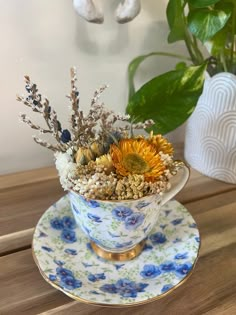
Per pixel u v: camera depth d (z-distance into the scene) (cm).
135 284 22
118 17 32
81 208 22
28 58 32
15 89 33
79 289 21
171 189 24
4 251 25
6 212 29
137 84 40
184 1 30
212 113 33
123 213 21
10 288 22
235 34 33
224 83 31
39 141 22
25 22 31
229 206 31
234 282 23
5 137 35
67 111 36
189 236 26
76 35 34
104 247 24
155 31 38
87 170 20
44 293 22
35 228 26
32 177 34
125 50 37
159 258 24
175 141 45
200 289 22
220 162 34
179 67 36
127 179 20
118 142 22
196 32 29
